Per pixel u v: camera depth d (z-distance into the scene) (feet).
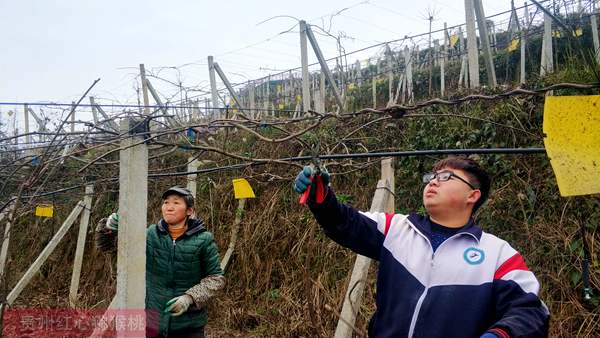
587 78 12.08
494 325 4.44
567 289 11.43
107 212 23.17
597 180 4.40
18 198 9.48
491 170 13.65
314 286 14.79
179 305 9.04
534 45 23.25
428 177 5.76
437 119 15.25
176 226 9.93
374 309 13.02
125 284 7.26
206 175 20.29
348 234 5.88
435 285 5.17
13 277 23.75
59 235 17.24
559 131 4.48
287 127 17.76
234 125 8.52
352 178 16.69
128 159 7.45
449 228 5.52
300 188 5.65
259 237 18.24
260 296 17.38
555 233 11.96
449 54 27.71
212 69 28.27
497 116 13.88
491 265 5.05
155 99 26.53
